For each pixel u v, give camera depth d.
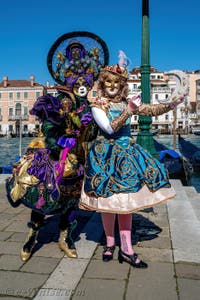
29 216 4.99
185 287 2.93
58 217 4.90
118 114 3.34
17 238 4.07
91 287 2.93
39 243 3.91
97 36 3.93
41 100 3.39
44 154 3.40
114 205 3.12
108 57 3.95
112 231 3.53
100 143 3.35
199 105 85.75
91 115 3.49
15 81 82.00
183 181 13.09
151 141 7.04
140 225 4.54
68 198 3.55
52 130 3.38
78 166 3.53
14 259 3.46
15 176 3.42
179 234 4.18
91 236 4.15
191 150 19.98
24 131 77.25
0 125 79.69
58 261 3.43
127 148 3.30
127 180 3.15
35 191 3.29
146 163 3.28
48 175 3.34
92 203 3.21
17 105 78.94
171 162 12.68
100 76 3.48
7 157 32.22
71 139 3.45
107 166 3.22
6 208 5.44
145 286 2.95
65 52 3.90
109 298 2.76
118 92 3.43
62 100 3.50
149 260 3.46
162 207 5.39
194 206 5.53
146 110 3.45
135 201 3.12
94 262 3.42
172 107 3.44
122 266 3.33
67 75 3.84
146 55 6.81
